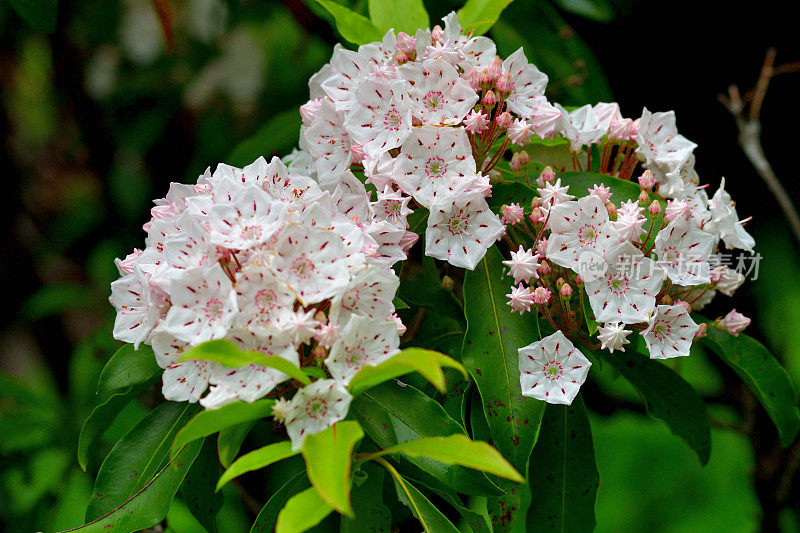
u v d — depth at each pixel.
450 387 0.76
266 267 0.70
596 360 0.77
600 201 0.73
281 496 0.73
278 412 0.70
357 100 0.74
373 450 0.73
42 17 0.82
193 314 0.71
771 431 0.88
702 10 0.89
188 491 0.75
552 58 0.85
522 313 0.74
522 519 0.85
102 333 0.89
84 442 0.75
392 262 0.73
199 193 0.74
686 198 0.76
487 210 0.74
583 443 0.76
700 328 0.74
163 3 0.90
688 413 0.77
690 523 0.88
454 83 0.74
